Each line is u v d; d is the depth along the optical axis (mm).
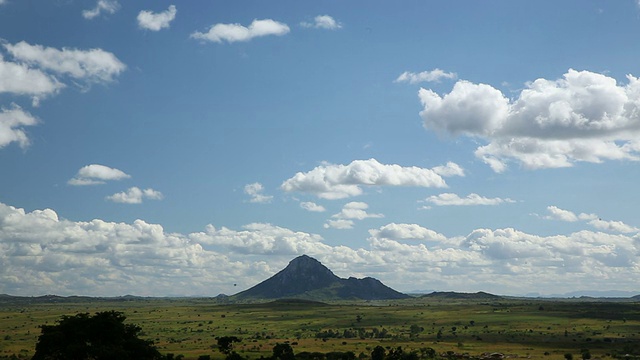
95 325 170125
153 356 179625
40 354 163000
